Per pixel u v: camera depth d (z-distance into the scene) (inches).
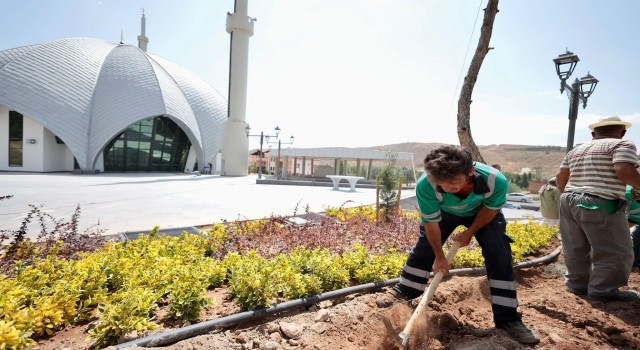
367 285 124.3
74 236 176.7
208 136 1694.1
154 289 111.0
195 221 311.3
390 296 113.9
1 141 1206.9
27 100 1210.6
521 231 225.0
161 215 349.1
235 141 1389.0
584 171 128.0
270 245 185.9
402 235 220.1
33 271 109.0
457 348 83.8
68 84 1334.9
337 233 217.2
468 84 229.0
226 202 491.5
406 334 81.6
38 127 1223.5
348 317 95.1
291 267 128.0
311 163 1412.4
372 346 85.5
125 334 82.7
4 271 121.1
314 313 102.5
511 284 94.5
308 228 220.8
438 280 96.6
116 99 1403.8
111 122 1349.7
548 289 140.1
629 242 120.5
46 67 1330.0
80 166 1269.7
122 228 267.4
